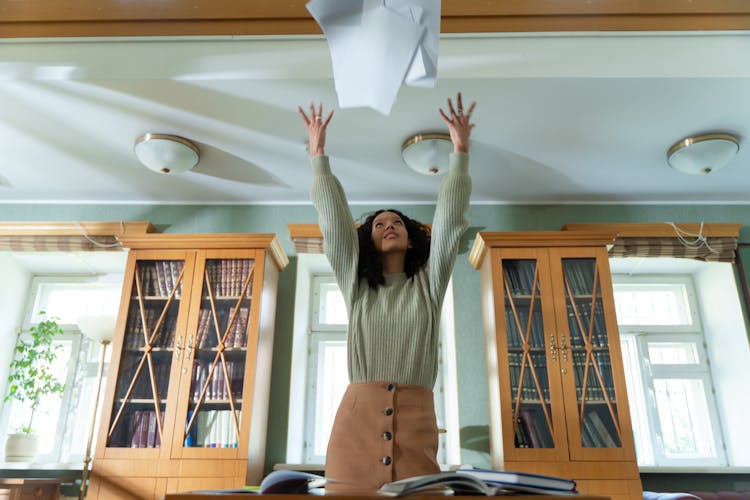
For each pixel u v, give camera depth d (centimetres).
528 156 345
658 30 282
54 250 384
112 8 280
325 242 120
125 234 371
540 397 308
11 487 298
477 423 344
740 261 381
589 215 397
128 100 296
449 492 71
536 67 278
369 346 111
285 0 275
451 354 370
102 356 357
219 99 296
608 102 295
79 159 353
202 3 277
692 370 396
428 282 120
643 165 354
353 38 126
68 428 389
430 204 405
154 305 330
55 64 281
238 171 365
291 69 280
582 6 275
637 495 289
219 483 293
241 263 336
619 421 302
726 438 379
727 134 318
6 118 312
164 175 371
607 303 324
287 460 338
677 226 380
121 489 293
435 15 126
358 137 326
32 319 420
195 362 317
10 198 403
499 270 333
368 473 98
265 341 337
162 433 302
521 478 77
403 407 104
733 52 277
